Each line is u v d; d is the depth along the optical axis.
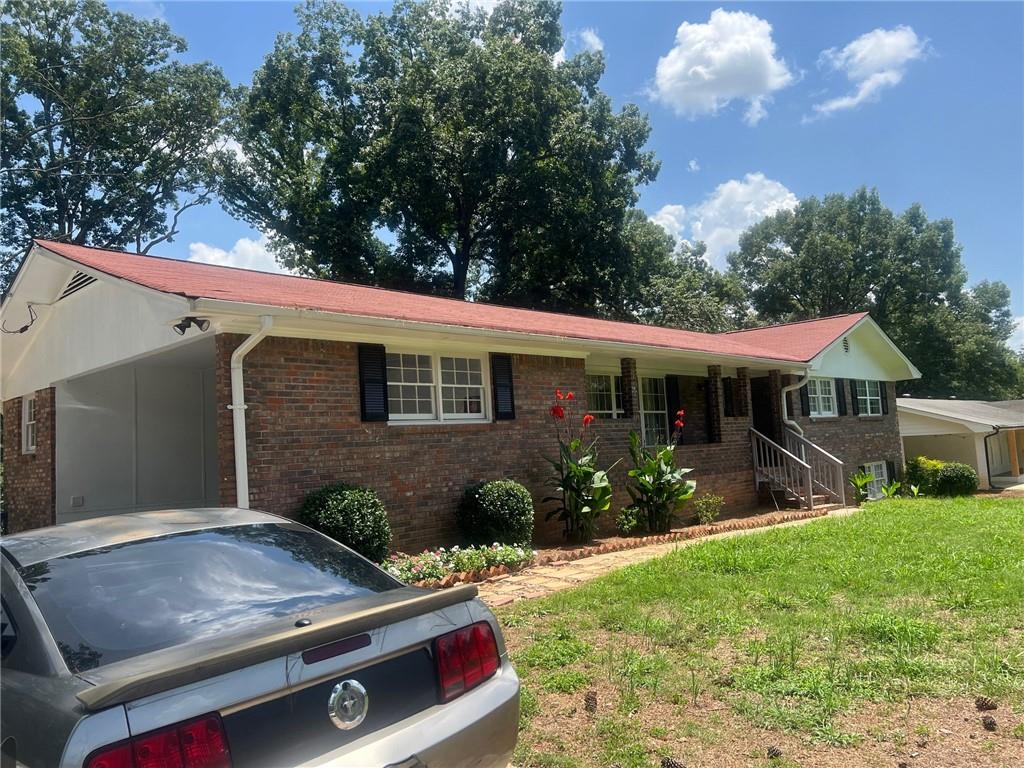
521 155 30.59
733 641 5.62
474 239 33.84
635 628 6.07
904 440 30.55
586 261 31.42
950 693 4.50
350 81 32.03
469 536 10.31
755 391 19.03
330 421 9.19
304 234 31.28
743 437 16.80
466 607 3.13
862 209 53.19
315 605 3.02
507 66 29.52
